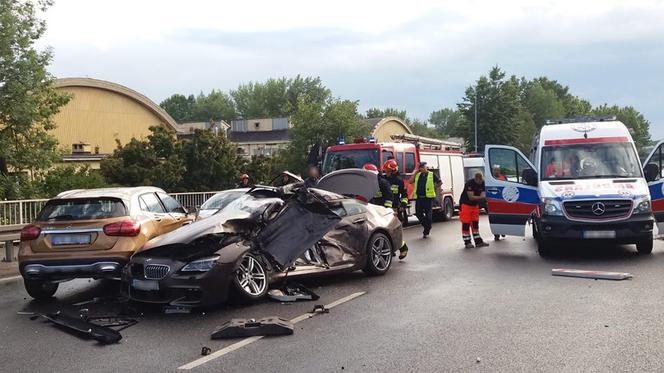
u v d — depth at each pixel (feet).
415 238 49.24
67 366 18.75
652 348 18.81
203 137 84.84
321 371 17.47
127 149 79.20
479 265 34.86
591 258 35.86
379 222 32.91
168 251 25.43
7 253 41.22
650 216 34.91
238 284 25.67
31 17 65.62
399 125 195.21
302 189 28.53
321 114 129.18
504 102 211.41
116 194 29.91
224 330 21.36
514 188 40.81
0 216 47.24
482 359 18.20
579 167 38.40
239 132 222.28
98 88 113.50
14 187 63.10
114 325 23.50
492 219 41.75
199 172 83.25
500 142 211.00
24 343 21.54
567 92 406.00
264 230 27.53
